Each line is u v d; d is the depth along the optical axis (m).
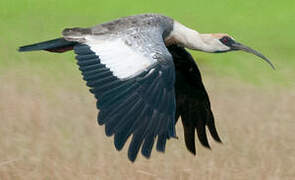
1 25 28.27
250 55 27.14
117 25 11.09
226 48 12.77
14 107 16.39
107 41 10.74
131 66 10.16
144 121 9.62
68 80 20.81
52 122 15.53
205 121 12.49
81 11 32.03
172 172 12.73
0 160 13.02
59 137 14.47
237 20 33.31
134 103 9.74
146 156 9.41
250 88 21.17
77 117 16.30
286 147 14.41
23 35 27.50
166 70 10.13
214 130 12.46
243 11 34.16
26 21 28.97
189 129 12.60
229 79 22.67
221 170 12.96
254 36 31.52
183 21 32.88
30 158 13.09
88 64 10.27
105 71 10.13
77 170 12.62
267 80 22.81
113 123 9.54
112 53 10.43
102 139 14.64
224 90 20.61
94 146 14.12
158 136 9.55
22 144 13.85
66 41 11.07
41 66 22.56
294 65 26.27
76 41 10.96
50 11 30.34
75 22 30.34
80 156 13.38
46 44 11.17
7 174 12.35
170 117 9.74
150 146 9.49
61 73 21.75
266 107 18.20
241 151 14.12
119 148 9.40
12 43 26.20
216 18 33.41
